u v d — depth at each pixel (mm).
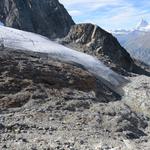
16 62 29438
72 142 17359
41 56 36875
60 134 18812
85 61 42344
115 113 24594
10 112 22234
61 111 23438
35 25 92312
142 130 23938
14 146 16047
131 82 41719
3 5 95312
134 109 30766
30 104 23672
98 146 17125
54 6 98062
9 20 91250
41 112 22562
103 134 20203
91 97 28281
